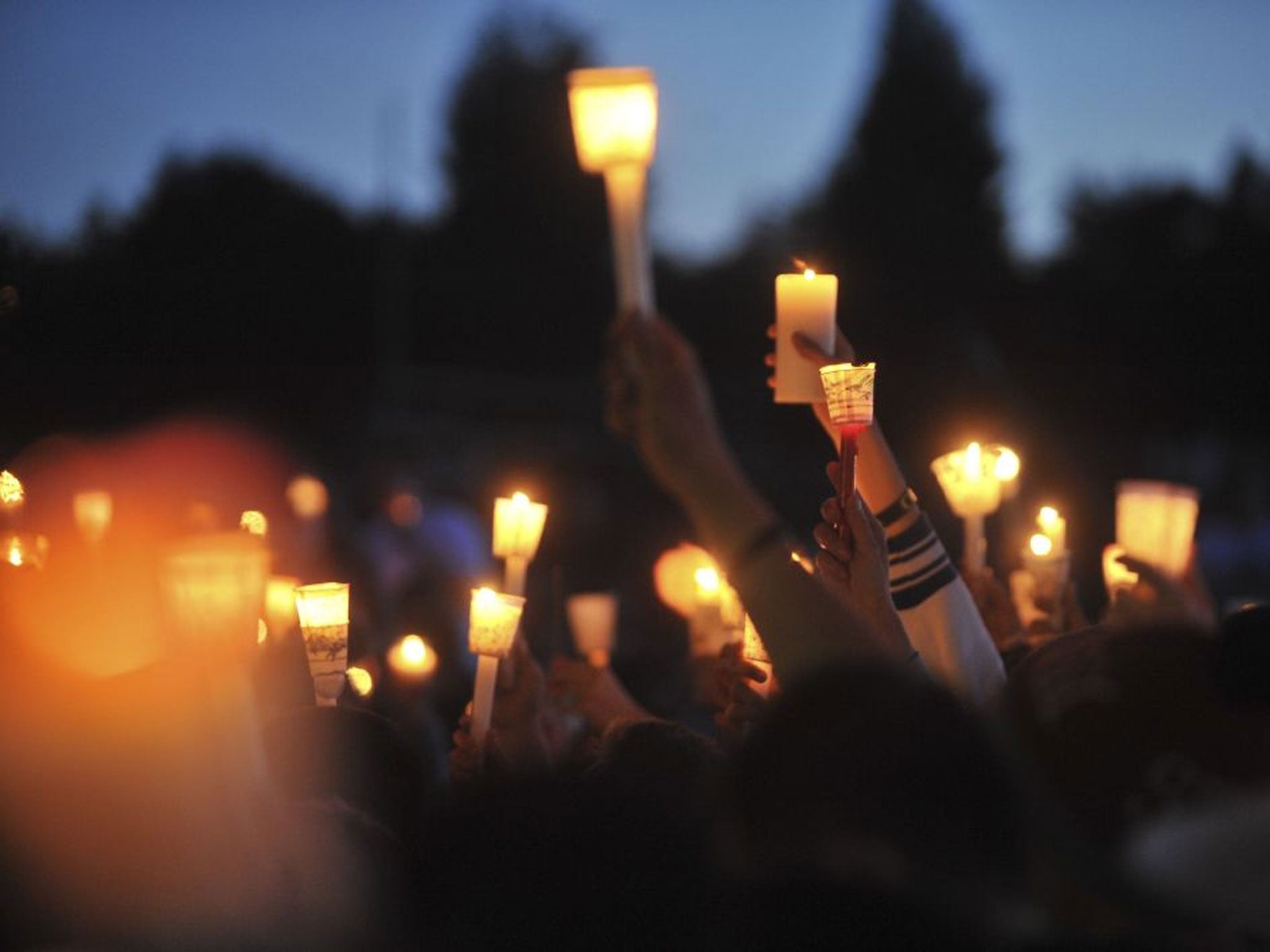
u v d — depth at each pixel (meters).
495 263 48.25
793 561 2.26
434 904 2.26
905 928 1.87
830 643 2.22
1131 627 2.28
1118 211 40.97
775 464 31.00
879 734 1.93
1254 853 2.06
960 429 29.62
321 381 35.53
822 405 3.22
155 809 2.64
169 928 2.45
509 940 2.12
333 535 11.04
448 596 7.04
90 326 32.81
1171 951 2.11
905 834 1.89
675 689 6.80
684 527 19.25
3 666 2.98
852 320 41.03
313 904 2.43
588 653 5.61
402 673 5.29
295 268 43.19
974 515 4.38
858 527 2.94
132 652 3.32
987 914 1.90
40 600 3.37
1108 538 17.48
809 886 1.89
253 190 44.12
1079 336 38.31
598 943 2.10
